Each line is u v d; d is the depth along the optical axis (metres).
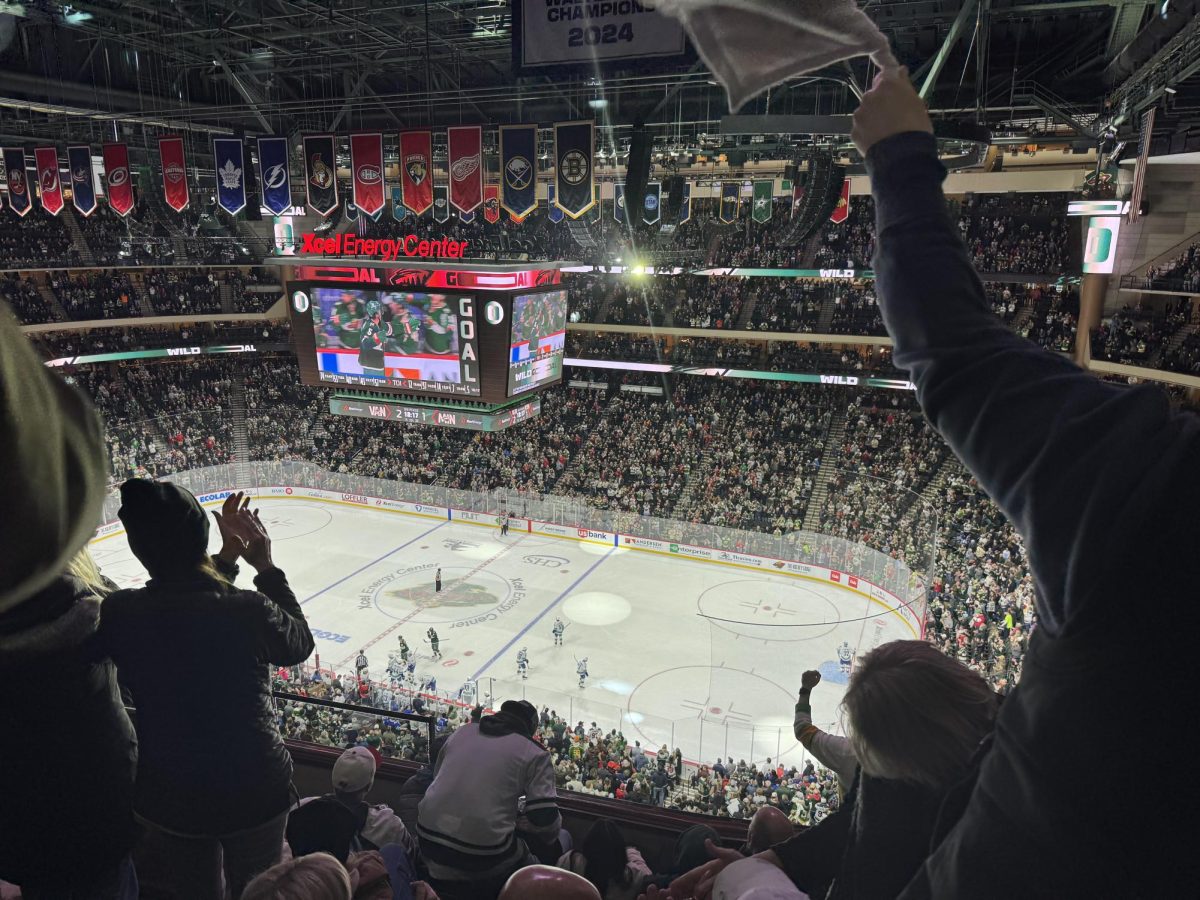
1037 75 27.41
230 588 2.60
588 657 29.33
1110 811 0.86
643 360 45.91
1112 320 32.94
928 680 1.52
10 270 44.84
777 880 2.12
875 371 41.41
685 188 33.53
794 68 1.16
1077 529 0.87
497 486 44.34
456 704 25.48
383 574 36.94
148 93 34.12
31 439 0.93
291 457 48.78
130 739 2.40
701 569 36.84
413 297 25.98
